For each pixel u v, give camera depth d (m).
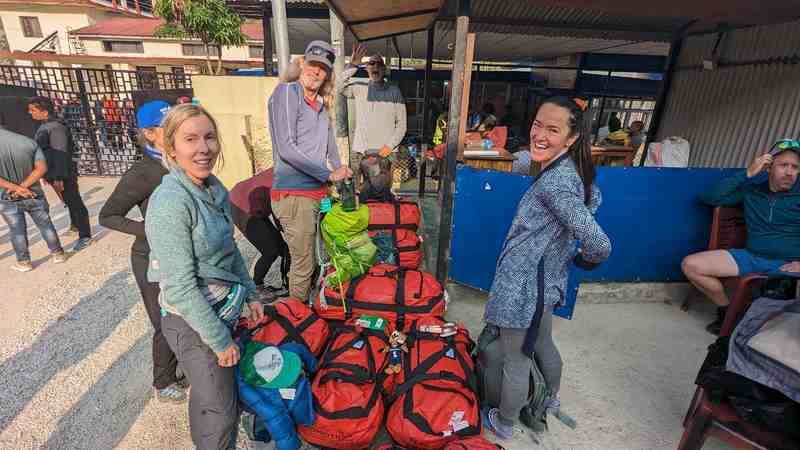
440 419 1.88
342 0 3.33
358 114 4.75
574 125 1.63
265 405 1.72
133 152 8.19
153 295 2.06
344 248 2.72
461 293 3.58
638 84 10.63
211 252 1.51
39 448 2.01
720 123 4.54
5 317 3.15
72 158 4.39
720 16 3.05
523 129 12.73
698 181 3.33
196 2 9.98
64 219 5.53
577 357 2.83
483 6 4.65
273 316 2.41
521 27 5.55
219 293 1.58
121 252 4.45
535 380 2.10
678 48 5.09
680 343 3.04
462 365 2.21
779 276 2.10
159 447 2.03
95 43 19.23
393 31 4.84
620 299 3.57
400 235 3.47
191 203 1.42
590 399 2.45
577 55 10.65
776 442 1.58
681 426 2.27
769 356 1.62
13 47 20.39
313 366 2.13
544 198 1.66
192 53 19.17
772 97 3.97
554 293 1.81
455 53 2.85
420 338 2.39
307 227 2.75
